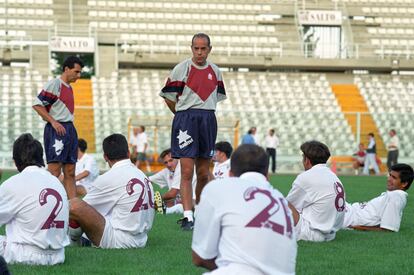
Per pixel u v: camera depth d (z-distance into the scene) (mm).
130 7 101375
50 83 24703
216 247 10445
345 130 85062
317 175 20406
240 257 9953
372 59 95688
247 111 82125
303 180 20406
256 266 9898
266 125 84000
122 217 18312
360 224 23844
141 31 99250
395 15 106875
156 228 23219
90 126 80250
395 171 23438
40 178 15641
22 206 15344
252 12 103312
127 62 92625
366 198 38188
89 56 95688
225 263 10070
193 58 22594
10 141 77562
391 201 23453
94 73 94938
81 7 100062
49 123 24922
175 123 22656
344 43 99875
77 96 83500
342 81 96500
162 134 78500
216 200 10305
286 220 10266
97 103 83000
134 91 85938
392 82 94562
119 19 99875
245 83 90812
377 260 17469
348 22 102750
